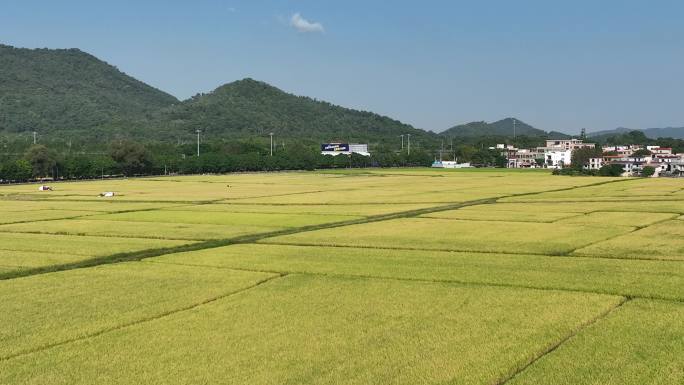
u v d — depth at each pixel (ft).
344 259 133.69
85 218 234.99
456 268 120.57
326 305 90.99
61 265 132.46
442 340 73.00
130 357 68.74
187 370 64.44
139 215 245.24
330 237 171.32
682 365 63.52
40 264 133.39
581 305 88.53
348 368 64.18
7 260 138.51
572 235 168.25
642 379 60.03
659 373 61.46
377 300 93.71
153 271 121.70
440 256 136.67
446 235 172.14
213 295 98.78
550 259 130.41
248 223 212.02
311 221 216.33
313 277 113.09
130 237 179.63
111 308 91.09
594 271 115.14
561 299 92.48
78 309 90.84
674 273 111.86
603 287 100.32
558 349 69.05
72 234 187.52
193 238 175.01
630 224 192.44
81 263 135.13
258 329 78.74
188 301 94.73
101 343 73.97
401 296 96.27
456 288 101.71
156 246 159.74
